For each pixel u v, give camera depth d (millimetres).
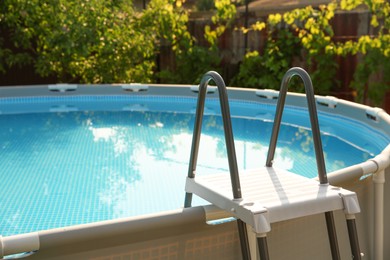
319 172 1977
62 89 7332
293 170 4031
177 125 5836
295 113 6457
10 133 5422
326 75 8258
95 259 1658
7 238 1517
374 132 5082
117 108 6910
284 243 2053
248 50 8797
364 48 7785
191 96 7395
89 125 5840
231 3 9117
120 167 4160
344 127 5605
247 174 2164
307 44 8180
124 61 8695
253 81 8648
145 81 8906
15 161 4344
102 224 1632
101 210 3189
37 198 3422
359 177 2316
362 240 2521
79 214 3127
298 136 5223
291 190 1894
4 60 8445
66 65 8477
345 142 4922
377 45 7660
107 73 8688
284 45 8602
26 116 6324
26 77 8852
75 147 4832
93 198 3418
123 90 7488
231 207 1757
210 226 1846
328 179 2105
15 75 8773
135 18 8859
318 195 1810
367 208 2531
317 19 8242
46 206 3268
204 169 4051
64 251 1604
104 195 3473
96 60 8695
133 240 1700
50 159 4402
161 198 3410
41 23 8297
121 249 1691
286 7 8773
